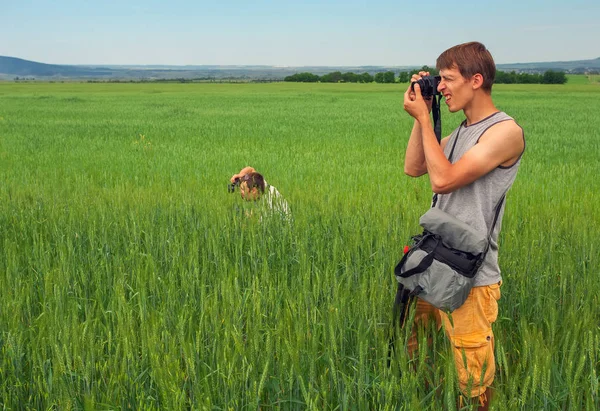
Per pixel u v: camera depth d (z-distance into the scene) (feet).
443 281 9.27
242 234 16.69
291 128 70.79
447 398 8.08
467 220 9.63
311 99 161.89
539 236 17.28
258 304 10.44
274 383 9.27
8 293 12.21
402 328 10.36
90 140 57.31
